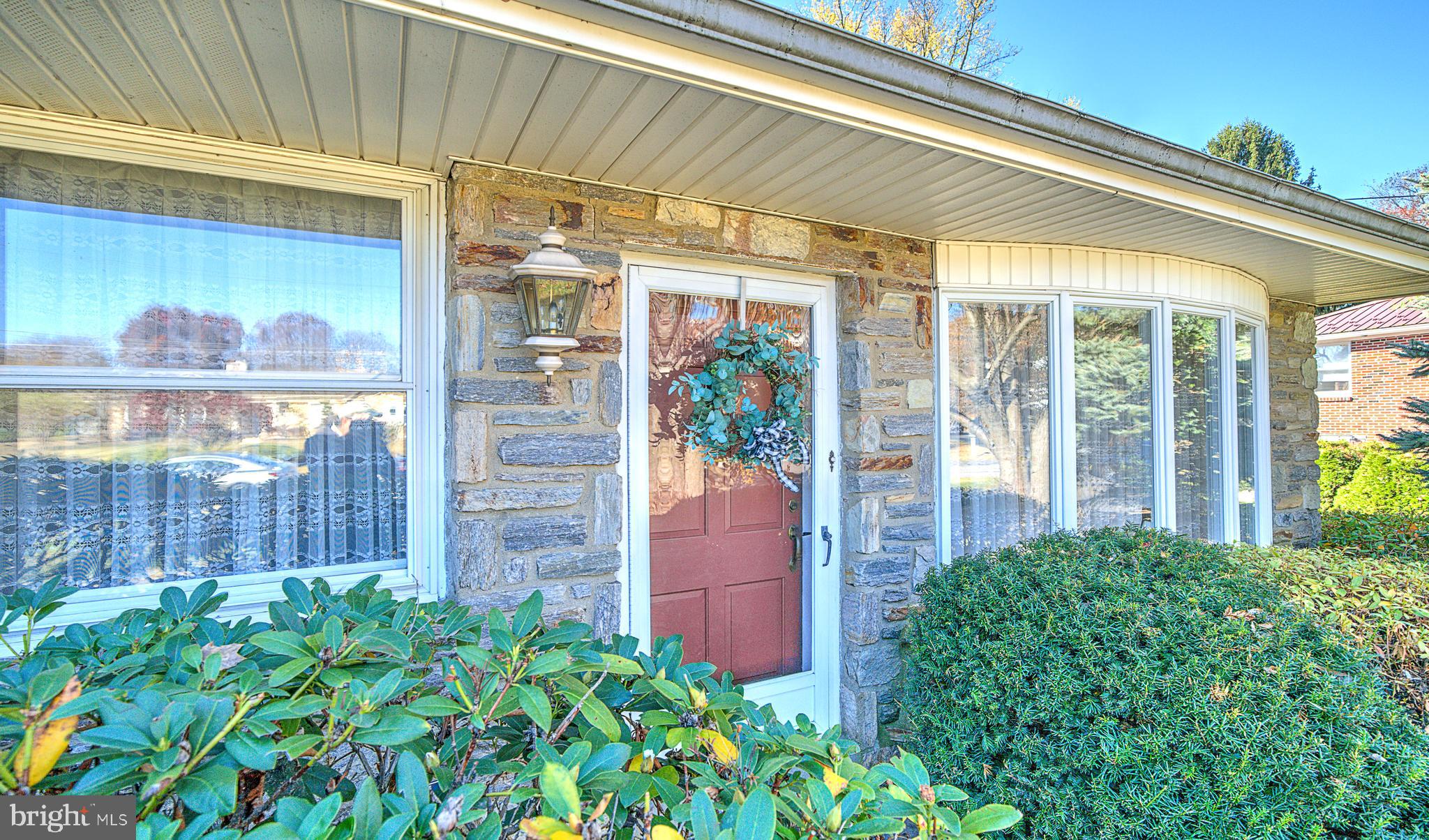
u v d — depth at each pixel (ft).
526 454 6.98
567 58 4.68
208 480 6.48
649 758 3.49
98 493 6.14
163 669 3.92
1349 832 4.81
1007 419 10.44
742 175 7.09
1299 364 15.87
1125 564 7.80
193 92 5.28
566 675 3.85
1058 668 6.10
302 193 6.83
